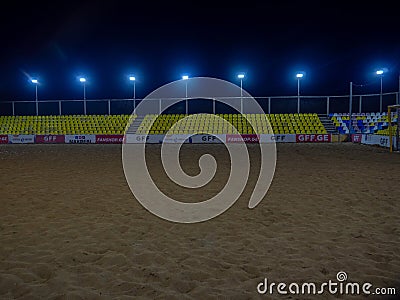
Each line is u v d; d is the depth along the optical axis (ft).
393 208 21.59
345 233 17.37
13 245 15.99
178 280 12.67
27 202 23.80
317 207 22.18
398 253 14.84
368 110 97.76
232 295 11.60
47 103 117.60
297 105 102.89
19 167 40.81
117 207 22.58
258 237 17.02
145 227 18.66
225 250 15.44
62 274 13.15
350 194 25.43
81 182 30.89
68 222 19.43
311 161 44.47
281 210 21.71
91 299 11.38
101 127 97.19
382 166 39.27
